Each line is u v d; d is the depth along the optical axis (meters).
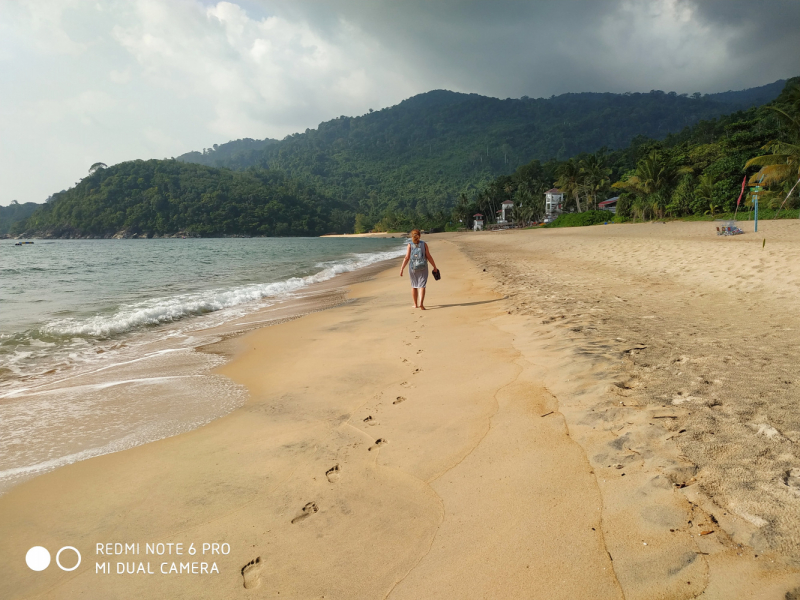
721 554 1.86
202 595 2.00
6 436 3.70
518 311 7.28
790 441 2.54
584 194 78.50
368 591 1.95
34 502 2.77
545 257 18.86
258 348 6.42
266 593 1.98
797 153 31.64
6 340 7.08
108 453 3.37
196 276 17.66
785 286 7.52
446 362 5.04
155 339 7.20
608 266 13.35
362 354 5.70
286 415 3.92
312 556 2.18
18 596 2.04
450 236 81.50
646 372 3.88
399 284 13.57
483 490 2.57
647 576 1.83
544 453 2.85
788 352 4.21
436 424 3.48
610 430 2.98
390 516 2.43
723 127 85.25
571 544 2.07
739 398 3.18
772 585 1.67
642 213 48.56
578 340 5.10
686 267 11.14
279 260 28.53
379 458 3.05
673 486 2.30
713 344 4.63
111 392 4.73
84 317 8.72
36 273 19.34
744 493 2.16
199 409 4.20
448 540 2.20
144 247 61.31
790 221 28.53
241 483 2.86
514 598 1.83
